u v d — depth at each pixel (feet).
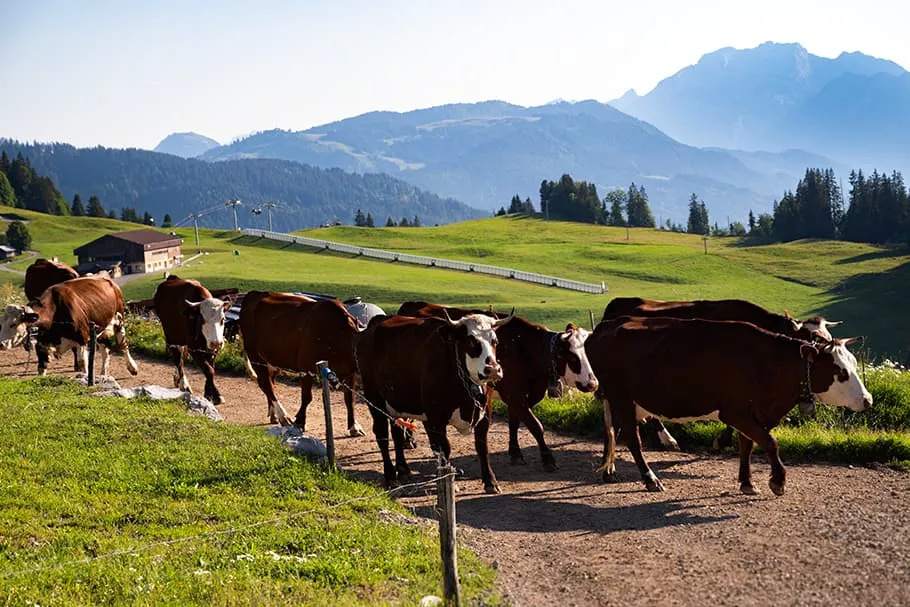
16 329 71.15
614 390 46.78
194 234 637.30
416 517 40.04
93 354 67.46
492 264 510.17
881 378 63.77
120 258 442.09
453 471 29.43
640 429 57.67
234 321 91.76
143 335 99.60
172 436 49.83
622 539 37.14
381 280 386.52
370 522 37.63
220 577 30.53
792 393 43.42
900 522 37.24
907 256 500.74
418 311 58.13
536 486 46.80
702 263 497.05
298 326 57.41
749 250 553.64
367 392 48.47
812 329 54.34
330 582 31.04
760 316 54.80
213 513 37.88
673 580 32.07
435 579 31.53
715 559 34.06
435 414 44.80
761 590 30.76
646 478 45.16
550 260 522.88
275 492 41.16
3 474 41.29
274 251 516.73
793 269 472.44
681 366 44.14
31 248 608.60
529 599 30.83
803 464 49.42
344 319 56.03
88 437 49.06
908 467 47.52
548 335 51.19
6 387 65.05
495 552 35.83
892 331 309.63
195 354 68.33
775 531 37.01
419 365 45.01
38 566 30.99
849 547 34.40
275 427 53.93
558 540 37.37
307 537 35.17
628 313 58.39
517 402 51.55
